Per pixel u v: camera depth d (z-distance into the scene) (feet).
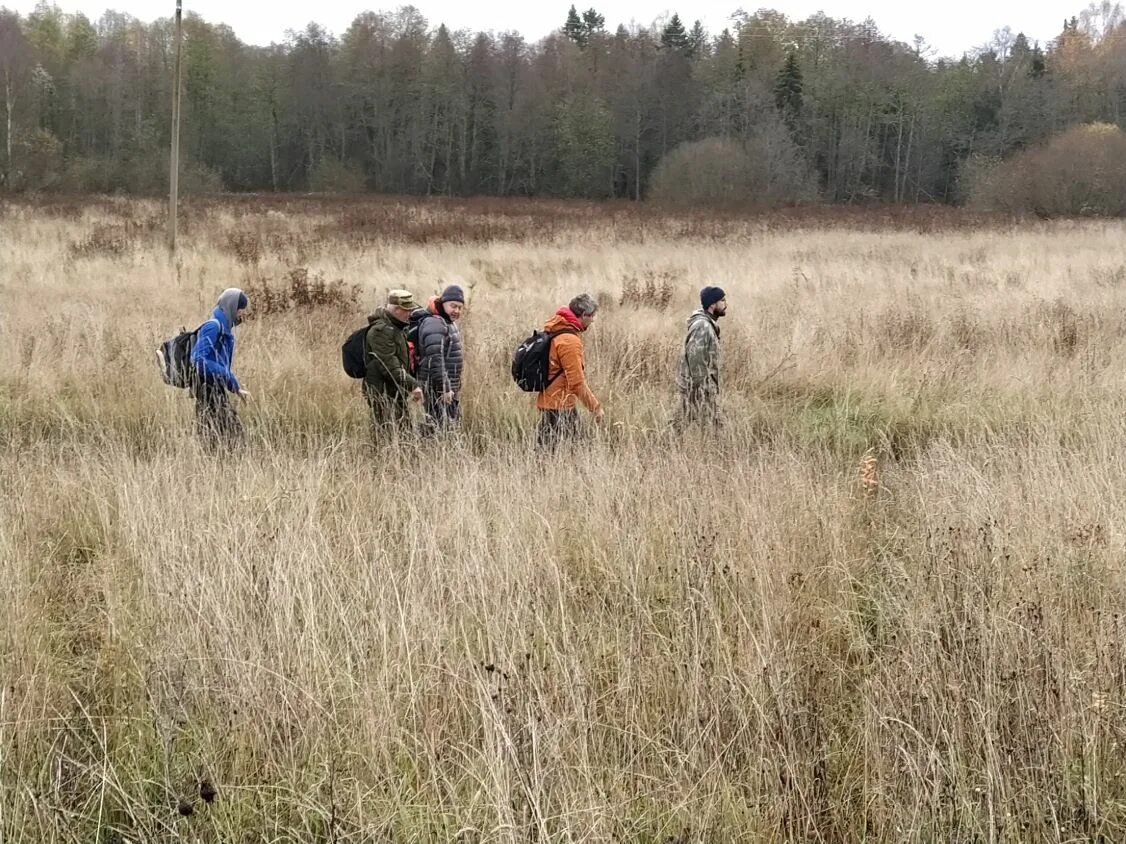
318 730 11.50
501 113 215.92
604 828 10.21
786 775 10.93
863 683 12.64
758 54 260.83
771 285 48.52
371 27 247.09
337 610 13.55
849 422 26.91
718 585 14.64
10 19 176.35
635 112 208.23
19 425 25.12
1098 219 110.83
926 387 27.91
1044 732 10.96
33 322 33.17
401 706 12.05
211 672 12.42
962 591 13.76
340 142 224.53
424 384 22.52
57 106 195.00
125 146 187.21
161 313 36.50
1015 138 207.21
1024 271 55.52
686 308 41.42
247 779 11.16
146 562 15.06
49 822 10.25
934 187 215.51
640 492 17.75
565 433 22.07
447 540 15.85
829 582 15.37
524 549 15.33
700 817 10.58
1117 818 10.58
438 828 10.30
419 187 218.59
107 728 12.11
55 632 14.12
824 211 128.47
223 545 14.70
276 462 18.95
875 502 19.10
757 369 30.04
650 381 28.66
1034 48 247.70
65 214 90.58
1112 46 257.34
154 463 19.25
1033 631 12.60
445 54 222.28
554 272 54.65
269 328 32.68
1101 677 12.09
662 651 13.42
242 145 215.31
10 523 16.90
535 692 12.01
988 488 17.70
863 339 32.42
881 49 228.84
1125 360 29.89
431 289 47.62
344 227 83.41
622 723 12.11
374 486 18.97
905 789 10.70
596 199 179.83
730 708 11.93
